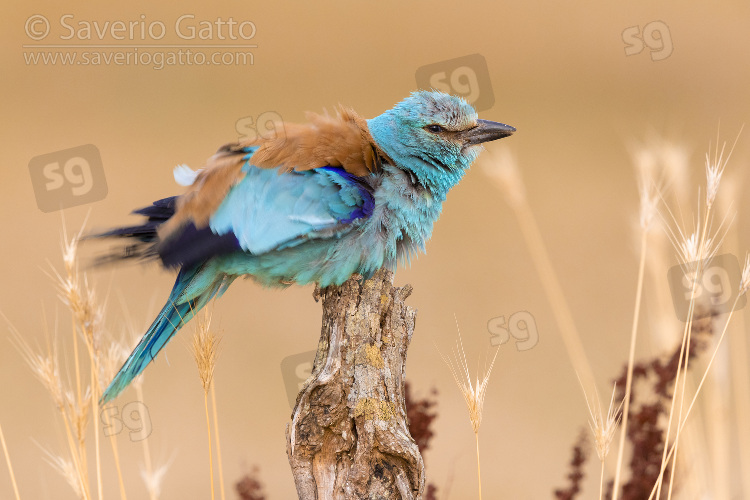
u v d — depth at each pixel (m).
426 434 8.01
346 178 8.80
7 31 21.88
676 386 7.09
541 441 12.70
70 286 6.82
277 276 8.97
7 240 17.00
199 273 8.84
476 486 11.95
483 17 24.88
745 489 8.57
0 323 14.56
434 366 14.03
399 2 24.52
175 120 21.17
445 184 9.64
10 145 19.62
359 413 6.45
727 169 18.59
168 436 12.89
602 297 15.84
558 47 24.69
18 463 12.35
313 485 6.43
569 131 21.91
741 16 25.53
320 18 23.95
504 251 17.48
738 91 23.55
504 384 13.81
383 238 8.99
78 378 6.84
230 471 12.42
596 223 18.05
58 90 21.77
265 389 13.73
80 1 22.39
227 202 8.59
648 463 7.89
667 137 20.05
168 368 14.13
